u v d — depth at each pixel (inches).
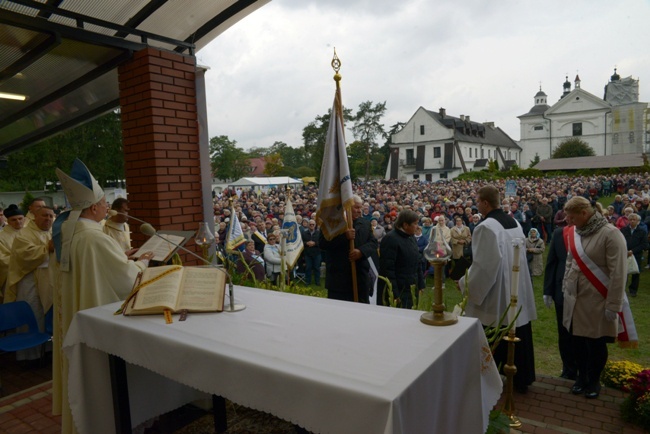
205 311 92.8
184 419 130.7
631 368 160.7
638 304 298.2
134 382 110.2
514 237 151.3
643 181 1425.9
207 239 112.9
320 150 2057.1
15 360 197.9
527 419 139.1
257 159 3459.6
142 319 91.0
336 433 56.9
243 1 177.6
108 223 186.4
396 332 76.2
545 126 3161.9
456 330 76.0
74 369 98.9
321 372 61.2
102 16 172.9
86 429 100.3
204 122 196.1
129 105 188.5
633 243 351.3
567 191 1137.4
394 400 52.3
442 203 819.4
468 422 75.8
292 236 239.1
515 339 112.3
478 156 2753.4
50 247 178.7
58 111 255.0
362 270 167.2
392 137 2716.5
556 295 166.6
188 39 197.9
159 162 181.0
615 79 3159.5
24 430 134.7
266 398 64.6
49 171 1011.3
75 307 113.4
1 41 160.2
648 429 131.2
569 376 170.6
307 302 99.0
